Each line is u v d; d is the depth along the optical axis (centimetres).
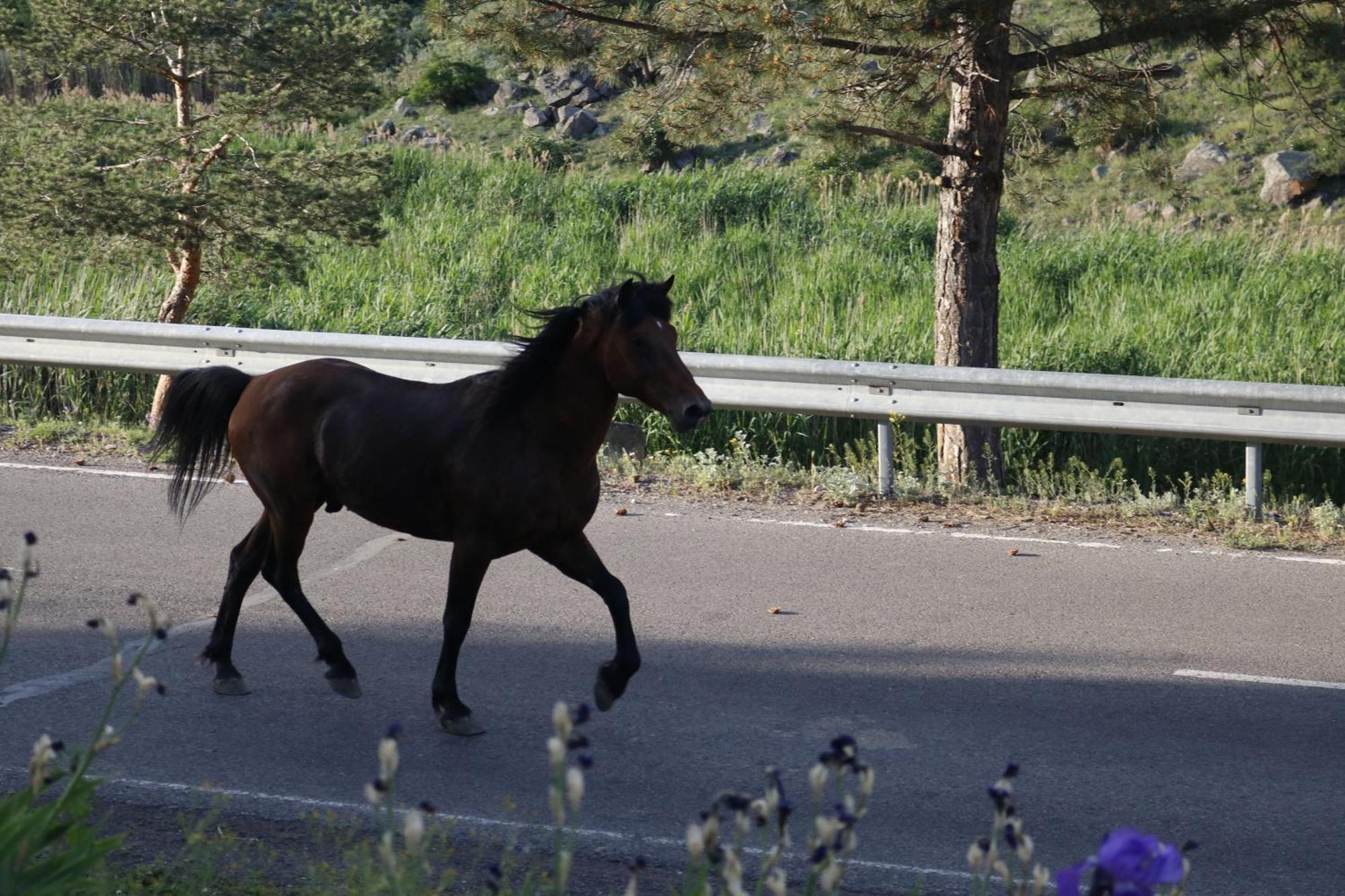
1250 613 895
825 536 1092
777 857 338
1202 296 1886
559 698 744
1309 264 2102
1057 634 854
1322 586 955
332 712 720
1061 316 1886
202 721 702
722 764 658
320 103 1522
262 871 523
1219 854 566
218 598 915
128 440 1372
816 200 2548
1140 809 609
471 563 679
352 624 865
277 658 802
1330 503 1176
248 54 1493
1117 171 2759
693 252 2244
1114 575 986
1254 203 2631
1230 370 1540
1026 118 1416
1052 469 1327
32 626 840
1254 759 664
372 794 330
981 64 1257
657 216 2489
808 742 685
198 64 1511
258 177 1521
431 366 1352
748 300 1991
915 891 410
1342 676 778
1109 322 1764
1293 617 886
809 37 1182
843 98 1291
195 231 1507
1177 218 2600
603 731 697
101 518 1110
